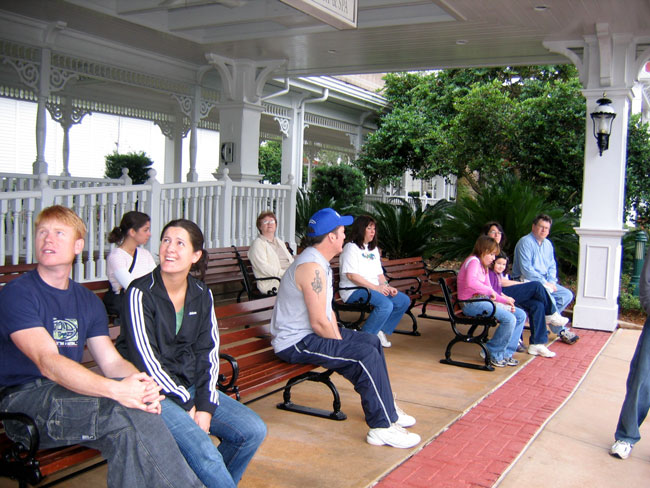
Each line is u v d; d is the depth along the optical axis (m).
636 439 4.01
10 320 2.50
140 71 11.12
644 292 3.89
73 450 2.63
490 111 13.27
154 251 7.73
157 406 2.48
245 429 2.88
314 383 5.27
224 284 8.75
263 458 3.67
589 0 6.72
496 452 3.92
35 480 2.44
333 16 4.74
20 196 6.15
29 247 6.32
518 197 10.05
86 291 2.80
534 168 13.32
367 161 19.25
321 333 4.06
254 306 4.50
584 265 8.21
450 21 7.85
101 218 7.04
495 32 8.34
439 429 4.26
